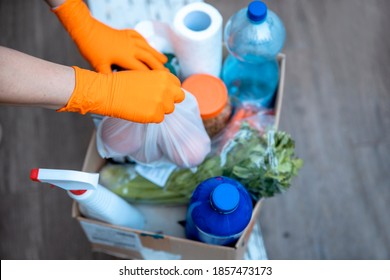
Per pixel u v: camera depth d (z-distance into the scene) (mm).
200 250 897
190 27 910
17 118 1405
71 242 1290
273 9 1479
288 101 1387
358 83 1402
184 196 931
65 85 711
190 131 862
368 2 1485
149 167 949
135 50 895
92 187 737
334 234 1262
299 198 1292
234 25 898
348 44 1442
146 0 1100
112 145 880
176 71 980
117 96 748
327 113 1373
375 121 1363
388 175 1311
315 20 1468
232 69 995
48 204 1322
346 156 1329
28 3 1519
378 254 1243
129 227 931
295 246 1256
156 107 761
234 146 905
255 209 873
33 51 1472
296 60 1428
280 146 866
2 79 649
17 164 1365
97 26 889
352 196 1292
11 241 1299
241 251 935
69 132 1391
